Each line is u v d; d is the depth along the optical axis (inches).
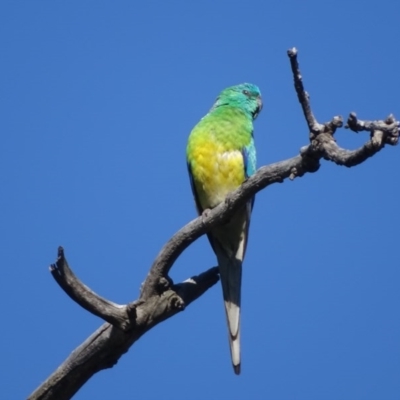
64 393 509.4
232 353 577.3
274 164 457.1
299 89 403.5
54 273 468.8
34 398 507.5
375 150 370.9
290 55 396.8
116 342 499.5
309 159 424.8
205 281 518.3
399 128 368.2
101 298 482.9
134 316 487.5
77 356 502.6
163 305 499.5
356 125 373.7
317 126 407.2
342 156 388.8
